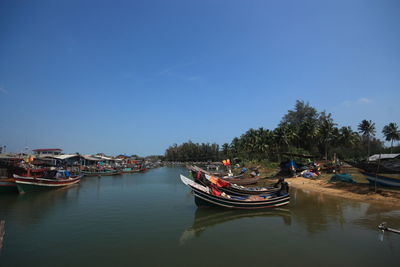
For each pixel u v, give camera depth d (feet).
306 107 266.16
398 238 47.03
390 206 71.36
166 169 351.87
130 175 220.84
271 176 166.09
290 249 42.60
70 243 45.75
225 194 74.49
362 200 80.89
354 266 36.17
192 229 54.49
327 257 39.22
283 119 279.08
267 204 72.43
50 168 122.83
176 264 37.09
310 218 62.03
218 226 56.65
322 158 235.40
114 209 74.02
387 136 242.17
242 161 282.97
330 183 112.47
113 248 43.37
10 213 68.18
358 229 52.54
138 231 52.90
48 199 90.79
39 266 36.47
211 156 511.40
